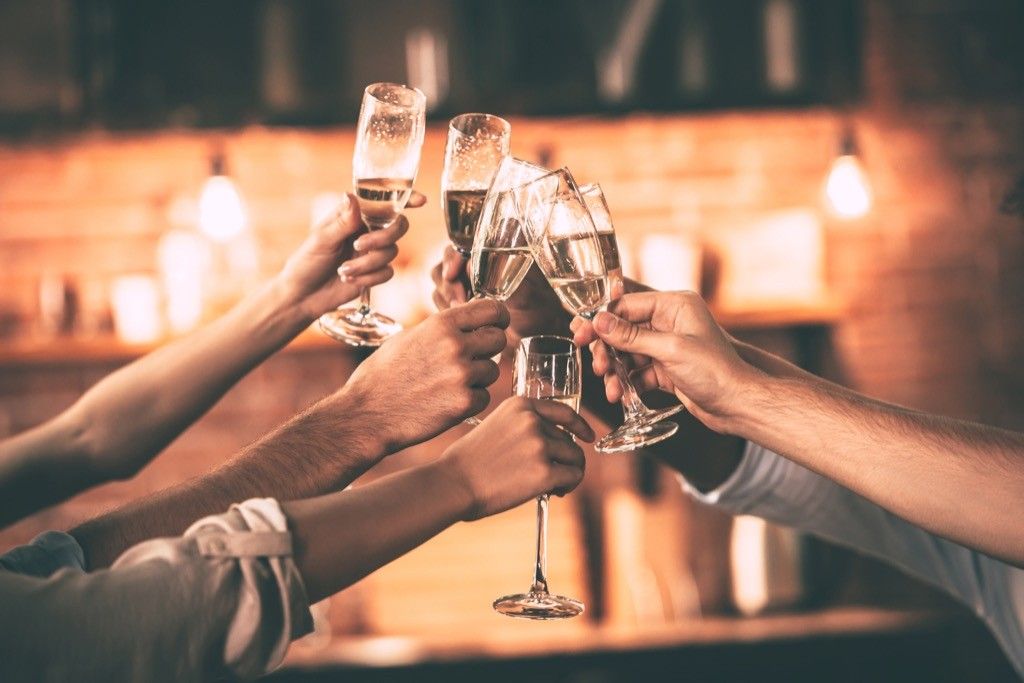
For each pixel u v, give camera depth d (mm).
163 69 3736
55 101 3721
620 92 3795
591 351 1597
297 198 3799
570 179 1365
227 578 951
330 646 3473
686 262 3648
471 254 1526
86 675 890
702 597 3764
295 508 1018
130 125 3727
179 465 3766
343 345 3781
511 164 1431
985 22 3916
